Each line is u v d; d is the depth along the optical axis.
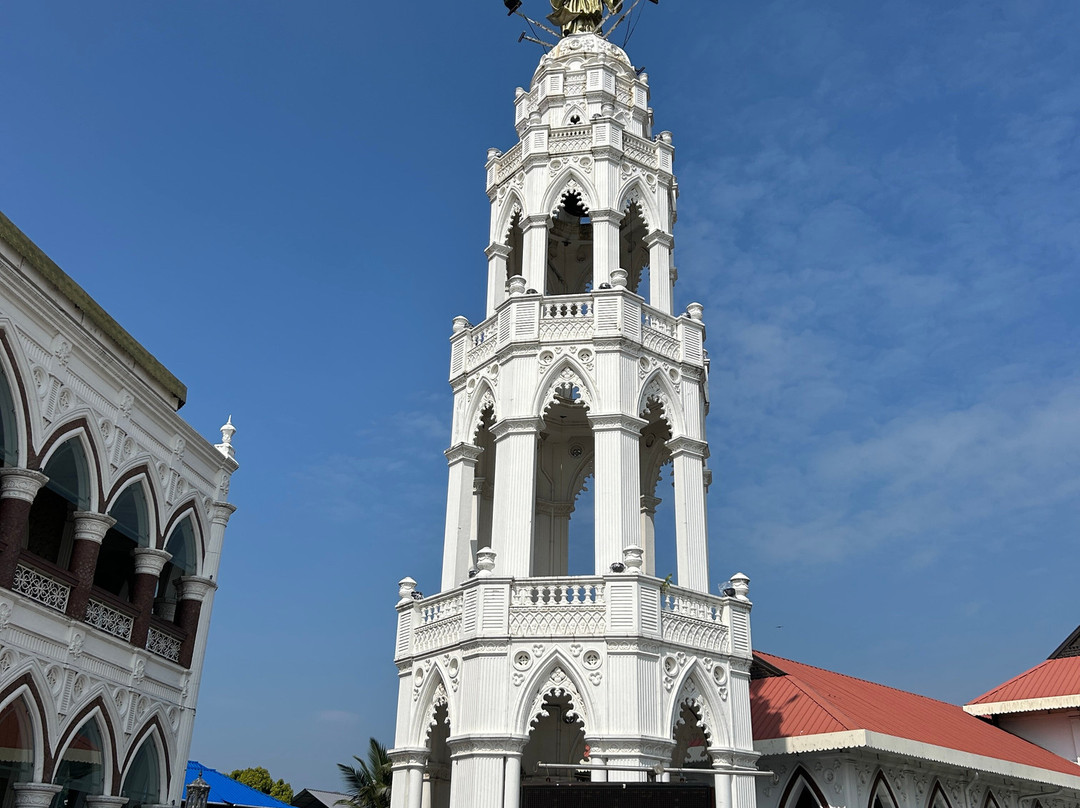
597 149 33.09
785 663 37.16
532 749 31.80
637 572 25.75
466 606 26.83
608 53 36.88
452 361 33.25
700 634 26.80
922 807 32.88
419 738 27.77
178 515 26.69
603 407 28.94
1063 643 48.50
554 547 34.75
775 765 31.55
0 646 19.48
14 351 19.67
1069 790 39.28
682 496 29.67
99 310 23.22
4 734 20.39
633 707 24.47
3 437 19.83
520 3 38.84
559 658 25.38
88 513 22.45
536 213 32.66
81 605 21.94
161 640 25.92
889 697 39.75
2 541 19.55
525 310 30.50
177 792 26.23
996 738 41.12
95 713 22.70
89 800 22.84
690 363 31.23
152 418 25.06
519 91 36.44
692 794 21.52
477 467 34.12
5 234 19.75
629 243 37.00
